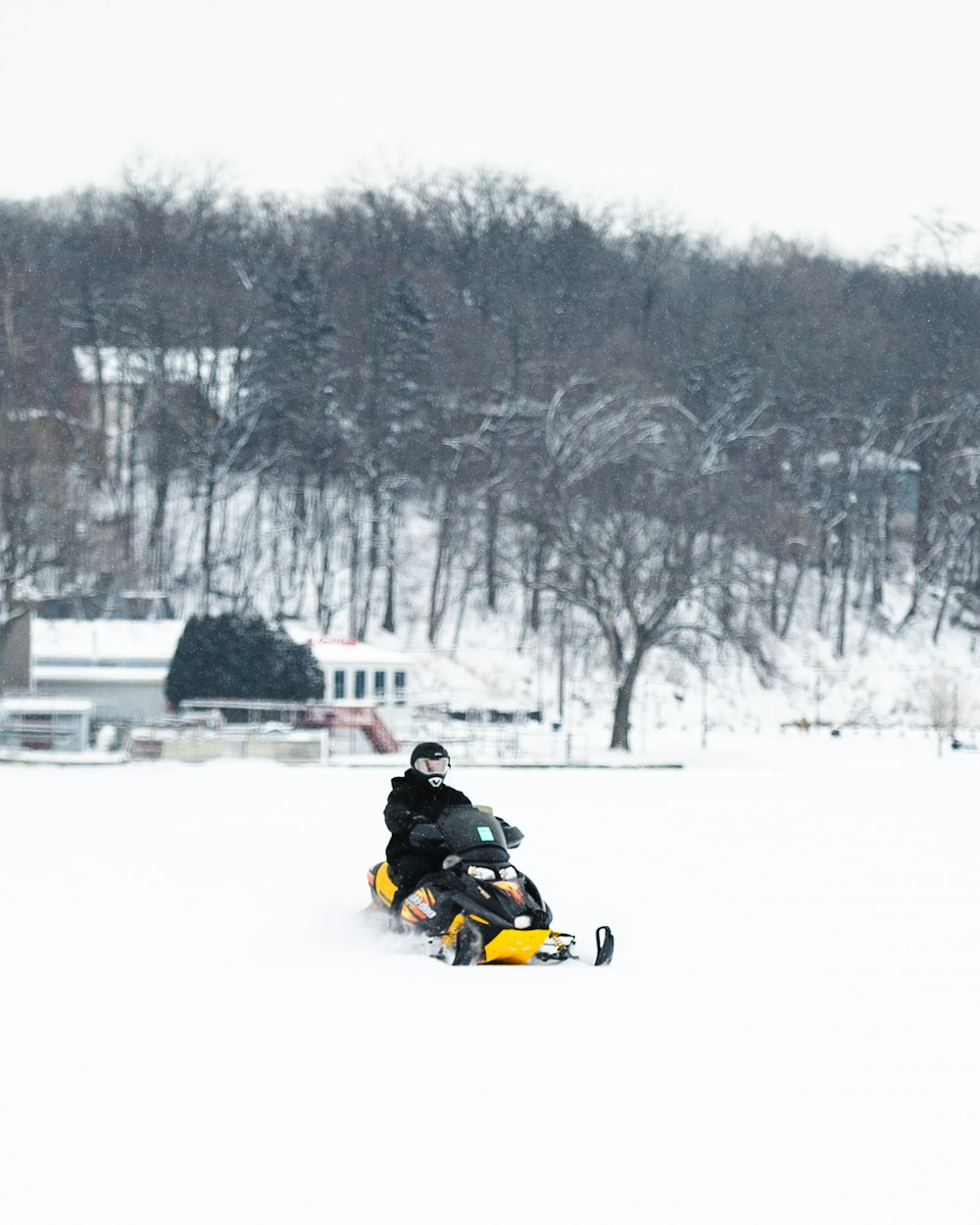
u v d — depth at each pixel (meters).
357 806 117.12
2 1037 35.00
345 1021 36.88
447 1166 25.36
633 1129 27.53
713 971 44.72
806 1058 33.12
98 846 82.94
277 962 45.72
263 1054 33.25
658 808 120.06
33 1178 24.84
